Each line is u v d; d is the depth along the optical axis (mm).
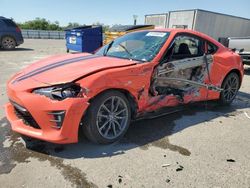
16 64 8891
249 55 8312
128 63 3154
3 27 13336
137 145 3070
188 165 2691
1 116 3791
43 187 2256
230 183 2430
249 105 4949
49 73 2949
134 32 4273
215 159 2840
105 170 2537
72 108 2566
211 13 15312
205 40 4133
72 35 12320
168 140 3240
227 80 4551
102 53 3975
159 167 2629
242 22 17969
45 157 2723
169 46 3531
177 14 15984
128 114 3158
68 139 2652
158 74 3365
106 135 3002
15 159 2666
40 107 2600
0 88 5426
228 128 3734
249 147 3172
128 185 2328
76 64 3170
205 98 4262
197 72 3996
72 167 2564
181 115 4176
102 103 2834
